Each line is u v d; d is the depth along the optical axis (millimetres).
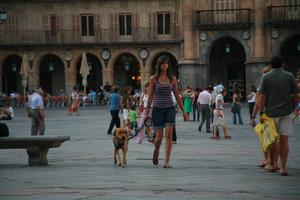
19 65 71688
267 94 14742
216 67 67500
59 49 69125
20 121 44219
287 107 14617
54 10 69000
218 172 15445
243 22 62344
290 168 16172
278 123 14688
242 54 67062
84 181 13984
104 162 18625
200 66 63938
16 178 14758
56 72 72000
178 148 23250
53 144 17812
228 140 27016
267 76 14727
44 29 69250
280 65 14773
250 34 62812
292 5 61562
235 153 21031
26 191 12547
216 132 27828
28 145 17766
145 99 25938
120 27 67812
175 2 66062
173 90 16609
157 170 16031
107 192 12234
